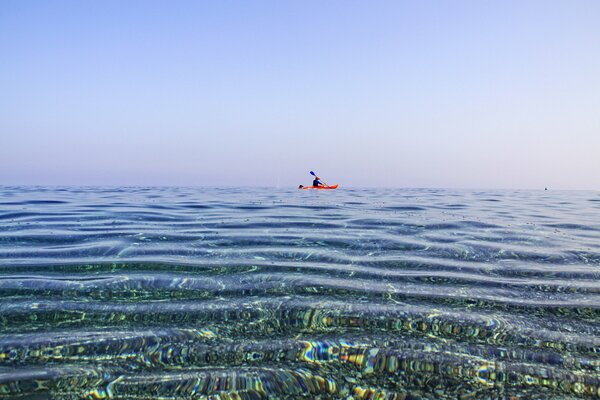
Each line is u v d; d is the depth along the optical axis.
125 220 11.20
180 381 2.95
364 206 17.20
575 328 3.87
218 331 3.73
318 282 5.16
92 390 2.81
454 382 3.02
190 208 15.45
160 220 11.34
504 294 4.81
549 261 6.54
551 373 3.12
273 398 2.80
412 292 4.83
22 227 9.45
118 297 4.50
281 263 6.16
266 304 4.37
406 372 3.13
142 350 3.35
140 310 4.15
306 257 6.61
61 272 5.41
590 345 3.53
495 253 7.10
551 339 3.63
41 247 7.05
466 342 3.58
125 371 3.04
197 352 3.35
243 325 3.86
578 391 2.91
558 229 10.27
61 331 3.63
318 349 3.43
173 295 4.61
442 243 8.00
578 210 16.98
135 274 5.38
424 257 6.73
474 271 5.84
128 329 3.71
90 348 3.35
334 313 4.15
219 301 4.45
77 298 4.43
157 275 5.36
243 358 3.28
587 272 5.84
